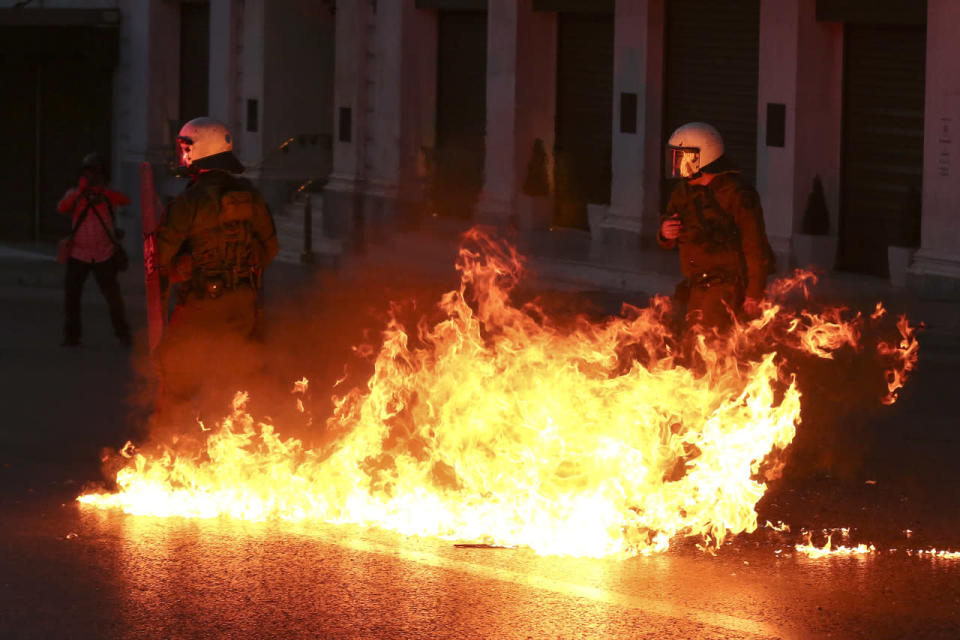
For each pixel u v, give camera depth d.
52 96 29.69
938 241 15.66
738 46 18.38
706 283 8.59
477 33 22.28
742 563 6.29
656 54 19.27
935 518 7.25
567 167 21.03
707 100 18.88
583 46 20.81
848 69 17.16
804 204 17.44
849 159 17.28
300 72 25.83
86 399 10.77
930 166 15.69
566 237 20.47
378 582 5.90
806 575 6.11
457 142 22.81
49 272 20.47
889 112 16.75
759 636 5.26
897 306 15.09
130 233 28.31
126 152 28.64
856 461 8.59
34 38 28.27
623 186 19.66
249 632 5.28
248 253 8.09
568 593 5.77
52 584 5.86
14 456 8.60
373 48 23.33
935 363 12.45
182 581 5.91
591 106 20.78
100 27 28.50
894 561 6.38
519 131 21.12
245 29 25.89
